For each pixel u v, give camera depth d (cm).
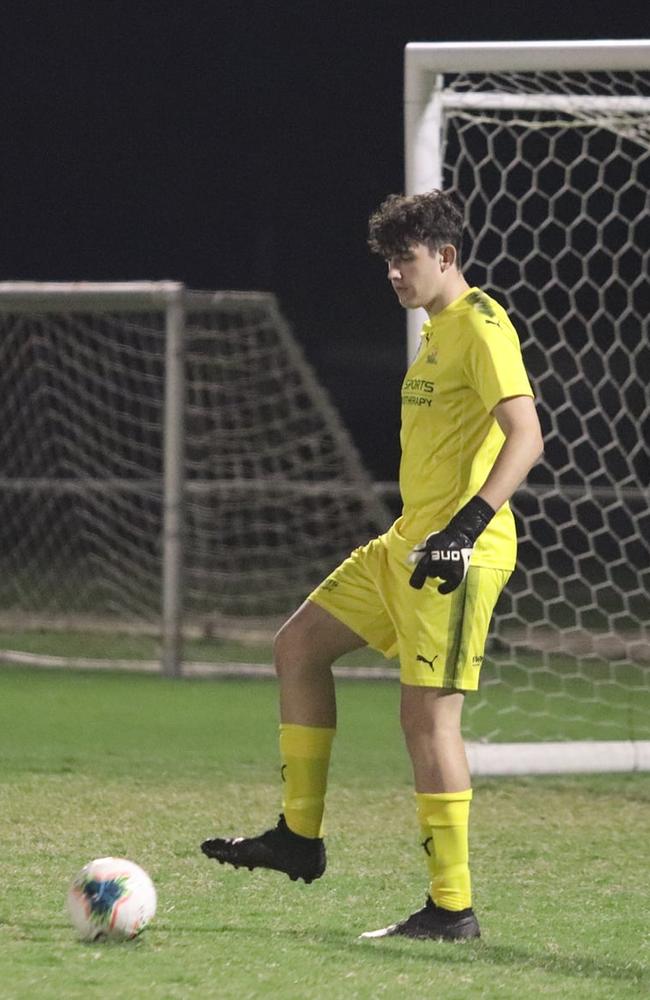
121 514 5166
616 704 3312
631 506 6512
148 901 1470
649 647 4066
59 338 5166
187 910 1636
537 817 2272
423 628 1489
